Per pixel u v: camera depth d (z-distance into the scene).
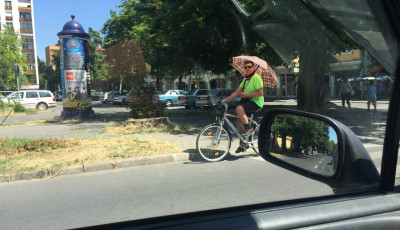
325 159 1.29
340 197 1.24
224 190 1.69
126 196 1.67
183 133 6.89
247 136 3.66
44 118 14.48
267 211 1.12
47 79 31.41
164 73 7.49
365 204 1.20
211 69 5.56
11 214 1.34
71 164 3.27
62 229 1.21
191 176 2.33
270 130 1.54
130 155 4.05
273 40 3.50
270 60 3.79
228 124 4.04
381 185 1.28
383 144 1.28
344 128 1.28
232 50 4.62
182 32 5.29
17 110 17.61
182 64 6.25
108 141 5.76
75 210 1.39
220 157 3.85
